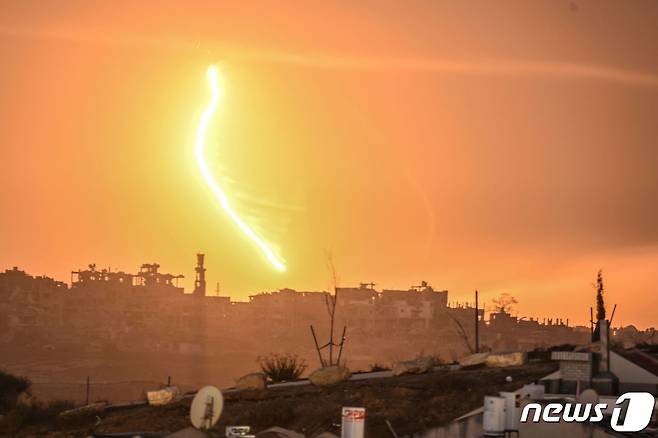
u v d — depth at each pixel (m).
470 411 46.00
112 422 59.25
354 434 26.30
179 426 56.22
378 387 59.78
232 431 31.92
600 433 33.44
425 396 54.91
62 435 58.72
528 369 59.44
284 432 38.19
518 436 32.22
